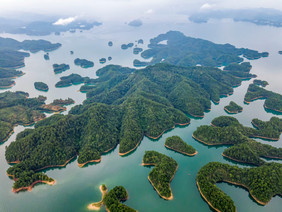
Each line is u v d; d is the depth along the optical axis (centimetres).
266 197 16125
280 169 17712
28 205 17162
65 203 17150
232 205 15162
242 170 18262
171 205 16600
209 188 16650
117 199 16200
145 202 16875
